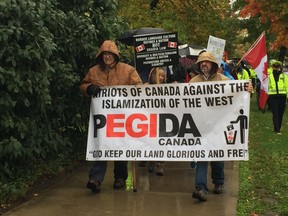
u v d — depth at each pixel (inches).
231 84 157.3
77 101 195.5
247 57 216.8
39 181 176.2
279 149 252.7
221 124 157.6
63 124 198.8
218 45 230.5
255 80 533.6
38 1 153.5
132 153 162.7
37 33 148.5
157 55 165.9
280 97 313.9
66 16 178.1
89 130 166.7
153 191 165.6
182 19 463.8
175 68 205.2
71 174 190.7
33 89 150.9
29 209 144.5
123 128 164.1
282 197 162.4
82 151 216.8
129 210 144.0
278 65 314.7
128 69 166.2
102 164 164.4
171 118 161.3
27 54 142.9
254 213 143.6
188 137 159.6
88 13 195.2
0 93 142.0
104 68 167.2
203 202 152.7
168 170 200.7
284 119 397.4
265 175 193.8
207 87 158.6
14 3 138.3
